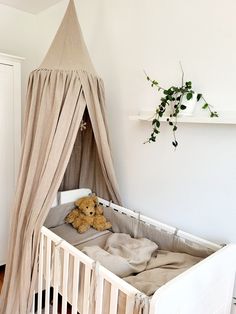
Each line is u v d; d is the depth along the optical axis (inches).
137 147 80.1
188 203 68.4
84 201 83.2
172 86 69.1
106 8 85.4
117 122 85.7
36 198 63.5
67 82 65.8
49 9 110.1
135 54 77.9
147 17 73.7
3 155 91.7
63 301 55.9
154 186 76.3
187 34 65.0
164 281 50.4
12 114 92.1
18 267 67.8
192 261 58.2
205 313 48.6
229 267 52.6
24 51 116.0
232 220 60.1
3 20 108.2
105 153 75.5
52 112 64.8
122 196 86.3
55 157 63.1
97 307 46.7
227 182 60.3
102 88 73.9
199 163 65.2
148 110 75.9
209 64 61.4
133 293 39.9
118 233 75.8
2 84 88.3
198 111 63.9
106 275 44.9
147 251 63.1
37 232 63.4
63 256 57.0
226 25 57.9
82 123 83.0
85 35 94.0
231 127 58.7
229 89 58.4
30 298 65.1
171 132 70.6
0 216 93.7
